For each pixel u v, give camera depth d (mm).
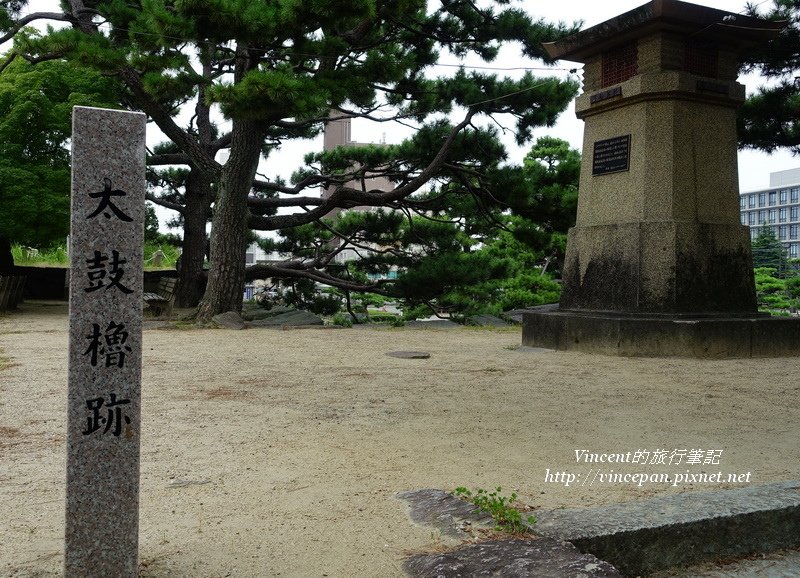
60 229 15648
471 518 3277
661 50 9805
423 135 17281
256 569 2807
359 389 6840
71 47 12023
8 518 3307
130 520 2648
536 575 2609
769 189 88438
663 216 9828
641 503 3510
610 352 9484
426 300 19250
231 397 6324
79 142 2648
